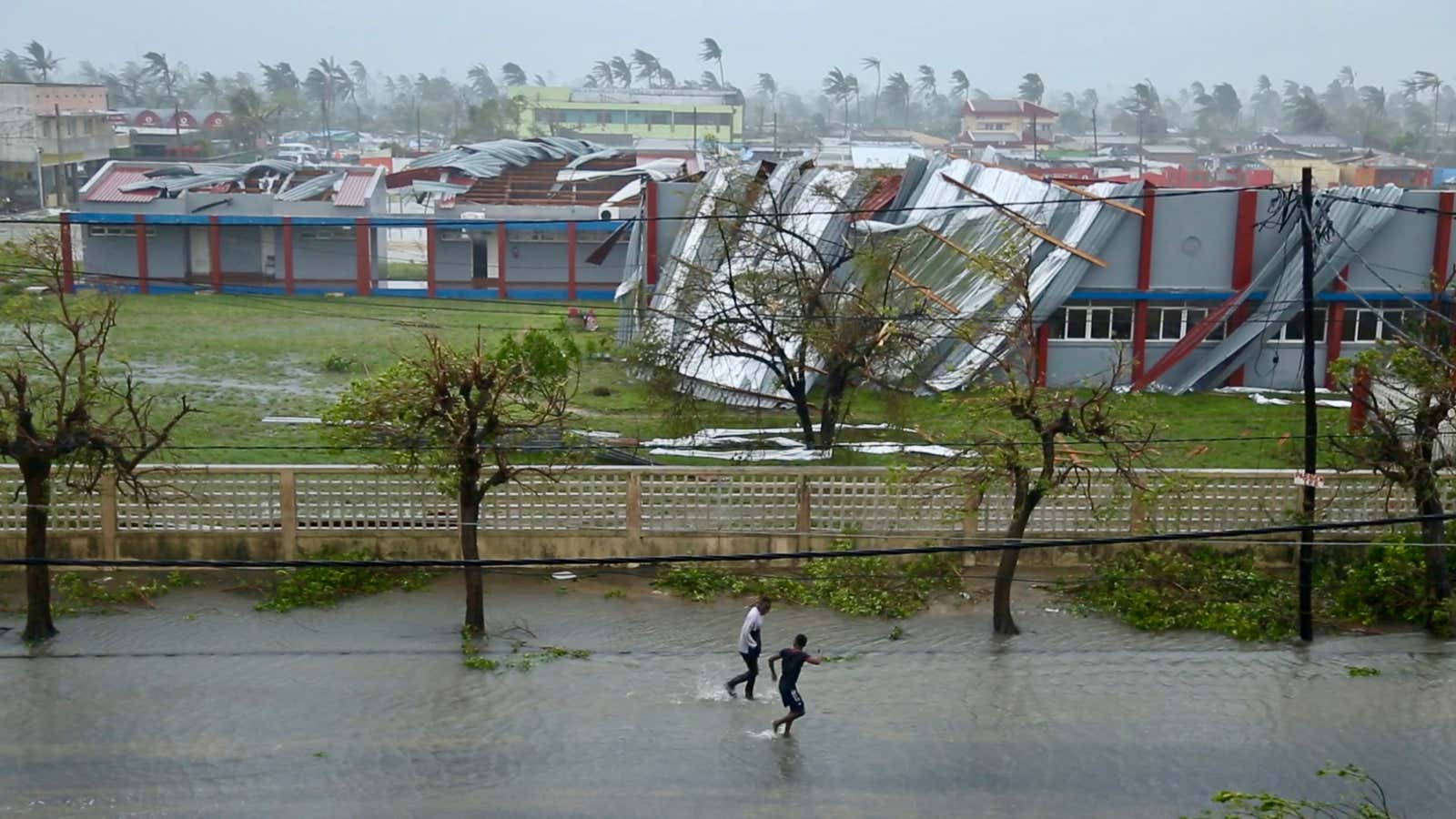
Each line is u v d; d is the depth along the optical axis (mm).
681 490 24172
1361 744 18172
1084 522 24328
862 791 16703
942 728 18453
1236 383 37906
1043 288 36156
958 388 35094
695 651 21000
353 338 46156
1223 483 24281
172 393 36375
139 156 120000
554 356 31547
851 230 36562
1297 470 24188
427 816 15922
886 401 30328
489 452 23750
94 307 25500
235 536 23766
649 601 23000
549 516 24156
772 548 24312
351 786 16578
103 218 54781
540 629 21656
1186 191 36438
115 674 19594
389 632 21438
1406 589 22688
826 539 24359
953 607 22938
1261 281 37094
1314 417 20859
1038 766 17422
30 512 20453
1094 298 37062
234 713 18438
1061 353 37312
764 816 16047
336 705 18750
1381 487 22875
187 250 56719
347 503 23891
